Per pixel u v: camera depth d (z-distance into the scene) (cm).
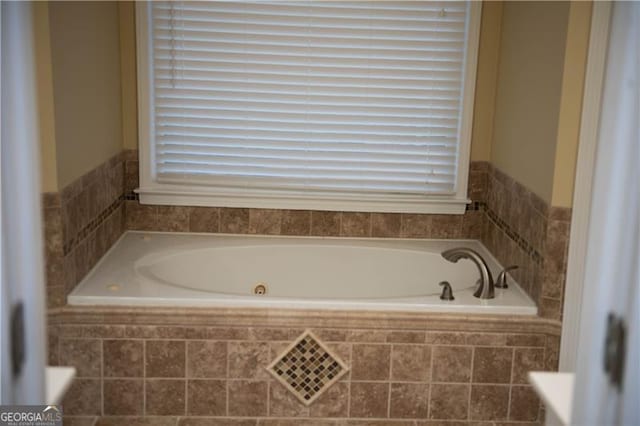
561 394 193
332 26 369
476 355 301
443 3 368
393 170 386
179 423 299
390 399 304
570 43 282
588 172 284
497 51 376
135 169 380
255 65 371
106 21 345
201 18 367
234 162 382
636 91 186
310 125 379
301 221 387
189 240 376
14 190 169
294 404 304
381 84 376
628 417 166
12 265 168
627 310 168
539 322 297
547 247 294
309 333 298
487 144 385
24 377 172
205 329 296
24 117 175
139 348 296
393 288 375
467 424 306
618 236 177
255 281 373
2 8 177
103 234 343
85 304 293
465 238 391
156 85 373
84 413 299
